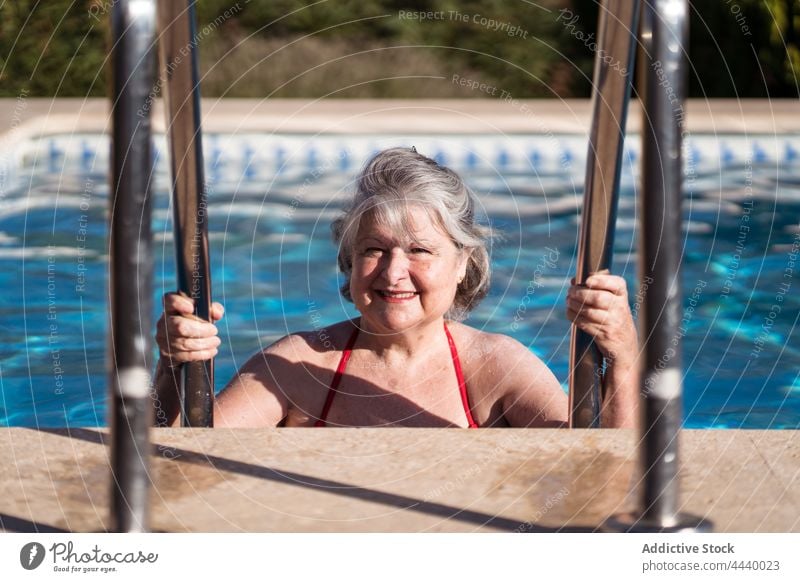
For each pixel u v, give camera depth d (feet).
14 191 14.89
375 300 5.84
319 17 22.08
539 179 15.11
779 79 21.25
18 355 9.34
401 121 18.01
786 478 4.01
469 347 6.14
